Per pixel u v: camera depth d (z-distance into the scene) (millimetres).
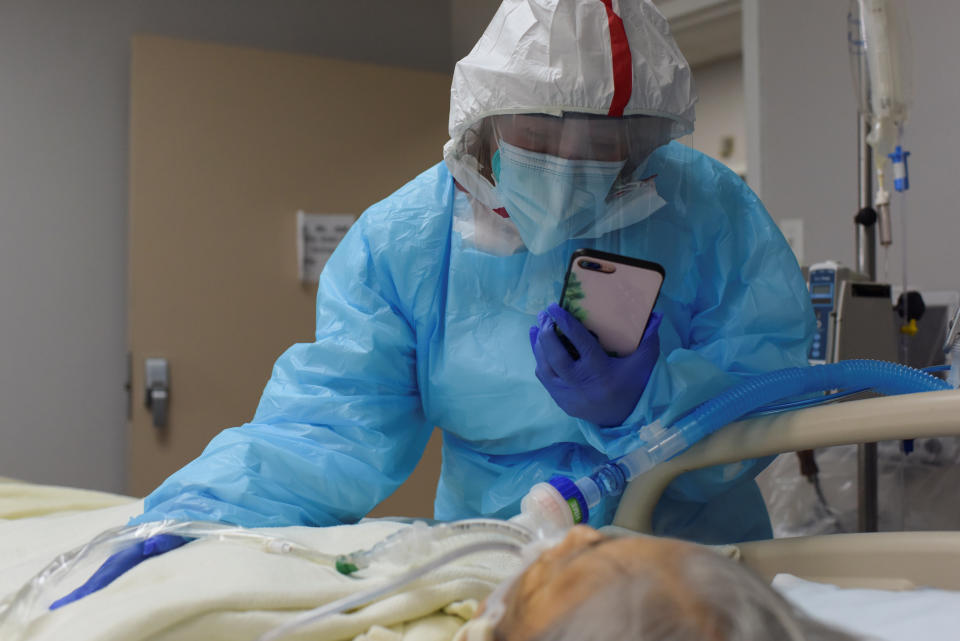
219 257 3080
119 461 3152
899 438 829
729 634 436
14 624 710
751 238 1139
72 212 3127
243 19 3367
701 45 3195
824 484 1753
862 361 980
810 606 719
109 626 629
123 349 3170
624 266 935
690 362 991
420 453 1214
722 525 1187
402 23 3643
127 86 3199
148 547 831
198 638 653
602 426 1025
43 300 3090
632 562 479
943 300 1741
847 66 2371
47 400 3088
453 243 1114
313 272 3191
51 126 3115
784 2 2525
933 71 2168
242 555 772
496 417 1104
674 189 1099
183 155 3053
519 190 1006
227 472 976
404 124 3354
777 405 1021
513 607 493
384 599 707
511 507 1131
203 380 3041
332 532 908
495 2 3426
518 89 960
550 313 975
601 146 979
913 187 2207
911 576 824
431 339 1120
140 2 3227
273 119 3168
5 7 3086
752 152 2598
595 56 952
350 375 1078
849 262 2365
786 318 1115
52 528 1148
